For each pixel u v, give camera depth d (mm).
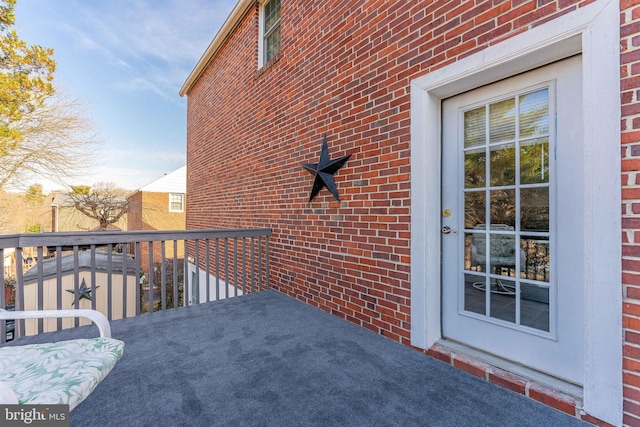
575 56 1709
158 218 14281
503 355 1997
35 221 12203
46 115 9031
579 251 1686
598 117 1488
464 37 2025
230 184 5527
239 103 5207
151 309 3086
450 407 1607
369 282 2711
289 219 3854
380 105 2631
